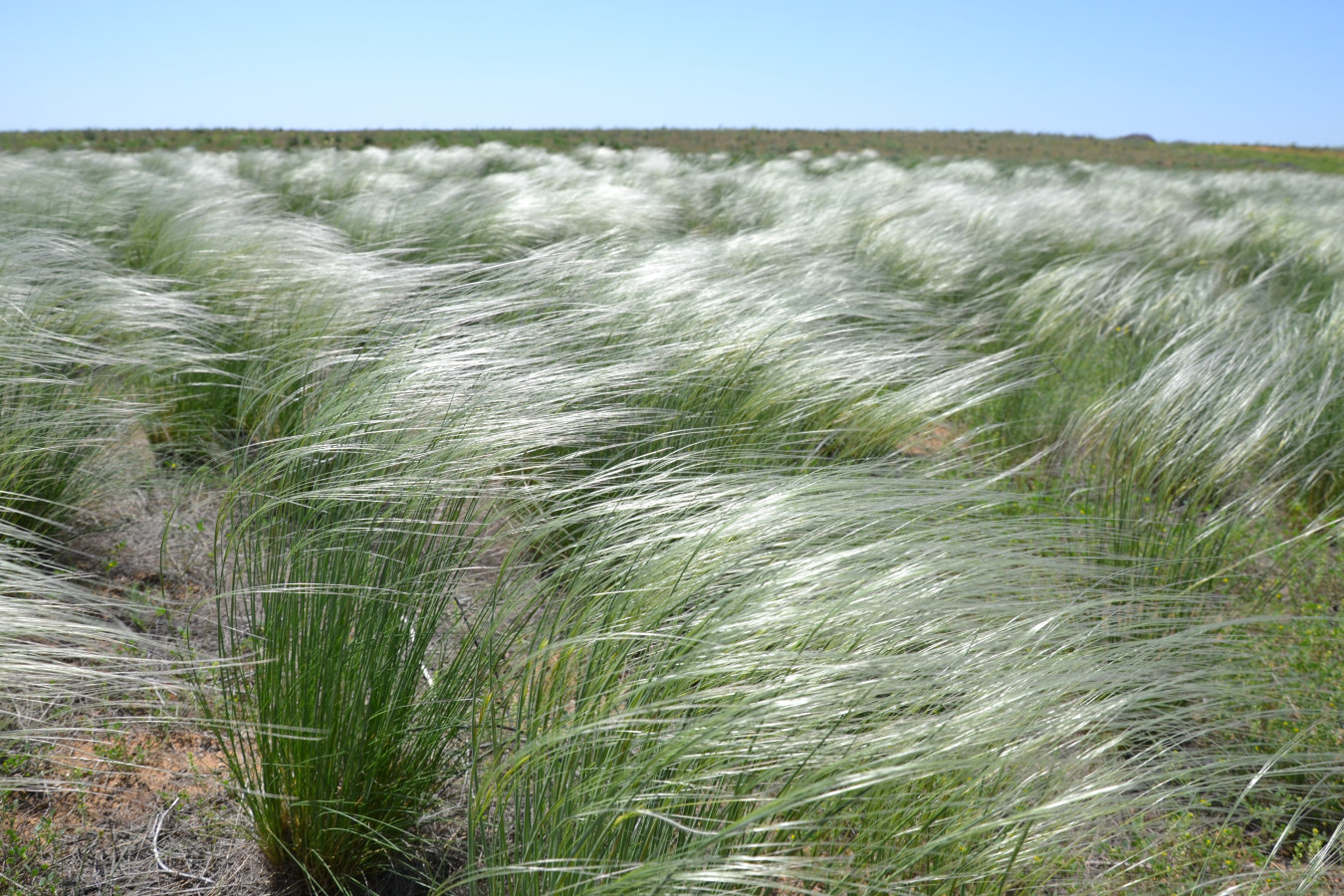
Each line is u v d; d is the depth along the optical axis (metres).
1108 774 1.55
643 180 11.77
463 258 6.23
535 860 1.42
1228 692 1.73
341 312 3.84
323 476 2.16
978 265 6.48
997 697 1.49
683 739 1.33
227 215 6.10
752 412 3.20
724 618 1.58
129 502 3.32
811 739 1.40
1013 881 1.47
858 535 1.93
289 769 1.81
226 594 1.99
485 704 1.74
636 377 3.18
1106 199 11.65
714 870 1.22
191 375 3.91
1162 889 1.72
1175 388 3.43
